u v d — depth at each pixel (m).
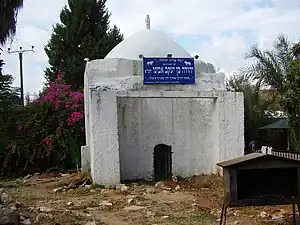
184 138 16.06
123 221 9.87
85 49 30.17
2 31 9.12
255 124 24.77
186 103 16.11
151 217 10.17
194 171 16.02
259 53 21.42
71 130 20.58
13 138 20.95
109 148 14.45
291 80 17.45
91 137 14.61
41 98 22.55
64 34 30.88
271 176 8.38
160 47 16.98
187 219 9.85
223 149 15.38
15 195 13.99
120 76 15.63
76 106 21.06
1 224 8.73
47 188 15.52
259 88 22.03
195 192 13.45
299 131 17.88
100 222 9.75
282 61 20.70
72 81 30.20
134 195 13.07
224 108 15.44
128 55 16.86
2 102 22.16
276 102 20.48
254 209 10.69
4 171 20.42
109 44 30.78
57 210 11.12
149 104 15.94
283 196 8.27
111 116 14.51
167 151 15.99
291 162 8.20
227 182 8.20
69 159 20.59
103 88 14.55
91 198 12.88
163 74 15.63
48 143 20.45
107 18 32.06
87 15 31.22
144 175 15.79
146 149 15.85
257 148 24.70
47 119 21.11
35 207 11.62
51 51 31.20
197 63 16.33
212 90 15.77
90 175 15.56
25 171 20.53
